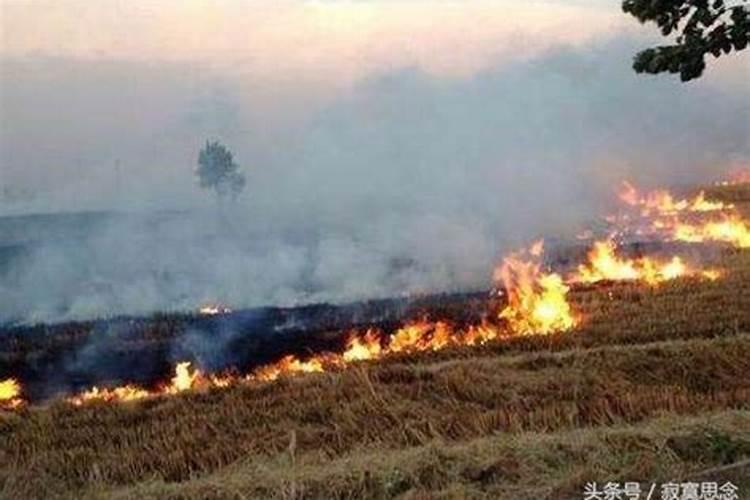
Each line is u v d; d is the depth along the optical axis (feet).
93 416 38.91
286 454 31.32
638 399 35.32
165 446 33.99
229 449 32.60
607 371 42.88
